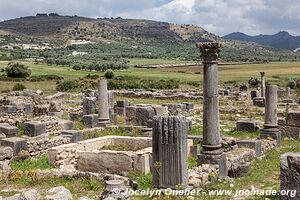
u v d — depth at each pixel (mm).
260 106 40656
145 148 18641
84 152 17750
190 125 27219
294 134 24531
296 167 10344
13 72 75750
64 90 60281
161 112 28625
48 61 132625
